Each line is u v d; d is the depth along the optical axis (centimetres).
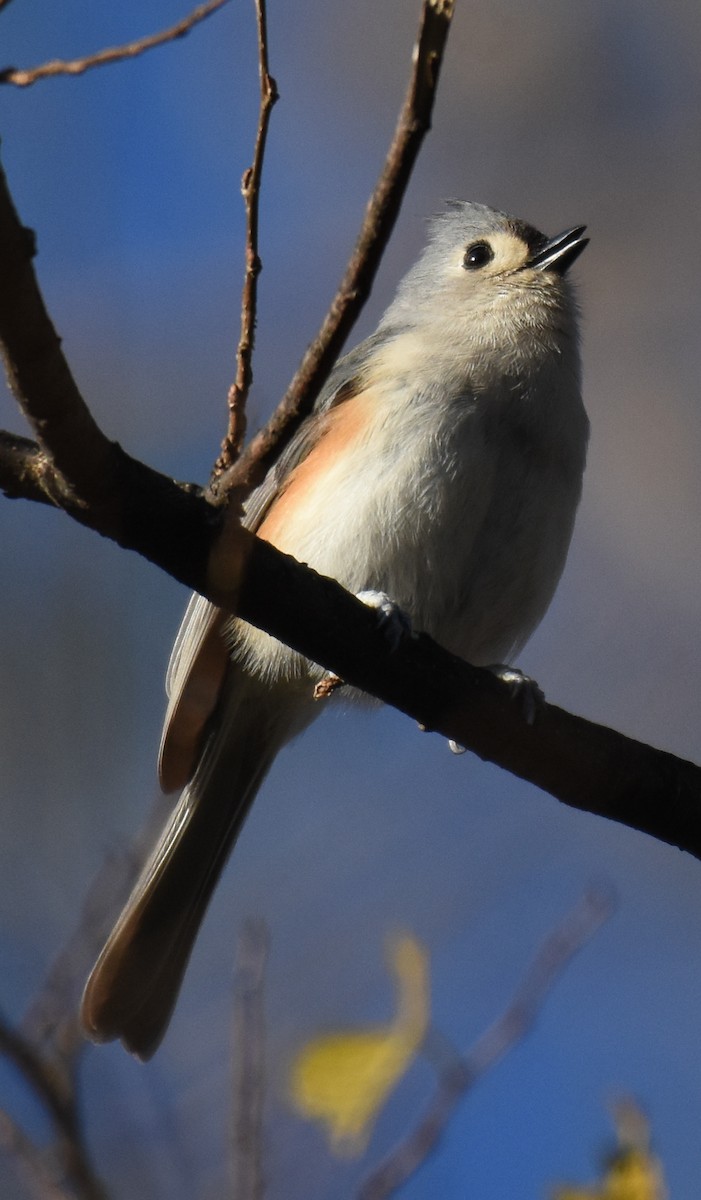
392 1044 798
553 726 867
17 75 616
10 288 612
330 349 680
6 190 589
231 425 770
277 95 724
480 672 866
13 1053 785
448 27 616
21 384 657
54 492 720
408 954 816
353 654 831
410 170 636
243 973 874
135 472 722
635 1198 738
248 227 740
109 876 1028
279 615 809
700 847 880
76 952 1000
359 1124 786
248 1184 827
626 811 875
